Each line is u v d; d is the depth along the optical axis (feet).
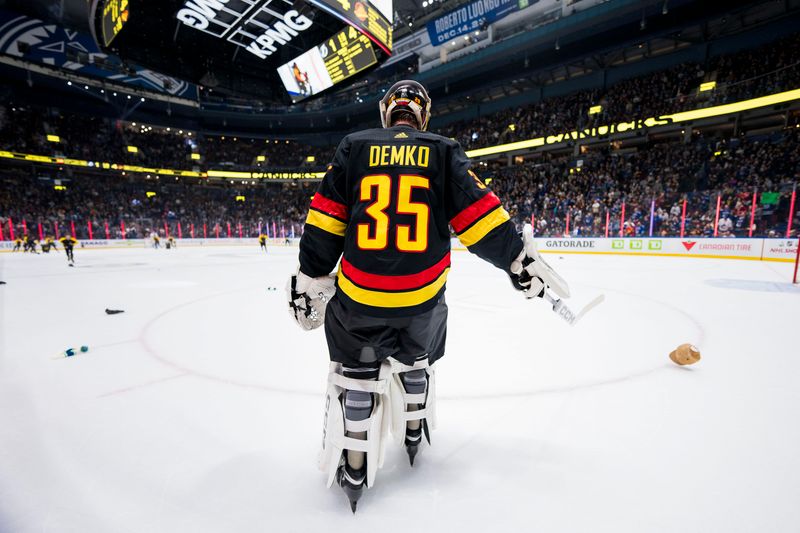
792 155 53.16
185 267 40.98
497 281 27.35
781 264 38.09
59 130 100.22
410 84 5.09
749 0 55.57
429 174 4.45
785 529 4.19
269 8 29.53
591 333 13.09
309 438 6.40
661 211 56.59
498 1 65.41
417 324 4.63
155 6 29.68
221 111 111.24
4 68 85.25
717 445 5.96
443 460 5.65
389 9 30.50
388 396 5.05
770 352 10.71
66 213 94.99
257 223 114.83
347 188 4.58
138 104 105.19
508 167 90.02
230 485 5.10
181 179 124.67
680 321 14.61
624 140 73.36
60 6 68.13
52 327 14.44
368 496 4.83
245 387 8.66
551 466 5.46
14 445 6.16
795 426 6.55
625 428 6.56
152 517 4.48
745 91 57.82
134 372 9.62
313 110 111.65
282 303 19.77
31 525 4.34
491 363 10.07
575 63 79.46
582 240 58.54
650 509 4.52
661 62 73.05
